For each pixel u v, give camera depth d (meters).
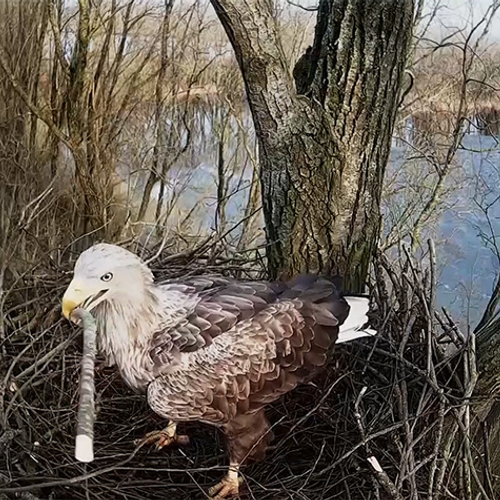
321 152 1.36
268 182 1.41
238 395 1.23
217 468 1.26
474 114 2.71
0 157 2.30
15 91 2.46
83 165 2.57
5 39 2.50
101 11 2.74
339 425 1.32
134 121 2.84
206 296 1.29
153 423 1.43
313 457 1.33
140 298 1.23
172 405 1.22
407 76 2.58
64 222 2.51
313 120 1.35
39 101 2.67
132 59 2.78
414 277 1.39
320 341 1.29
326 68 1.39
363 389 1.15
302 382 1.29
